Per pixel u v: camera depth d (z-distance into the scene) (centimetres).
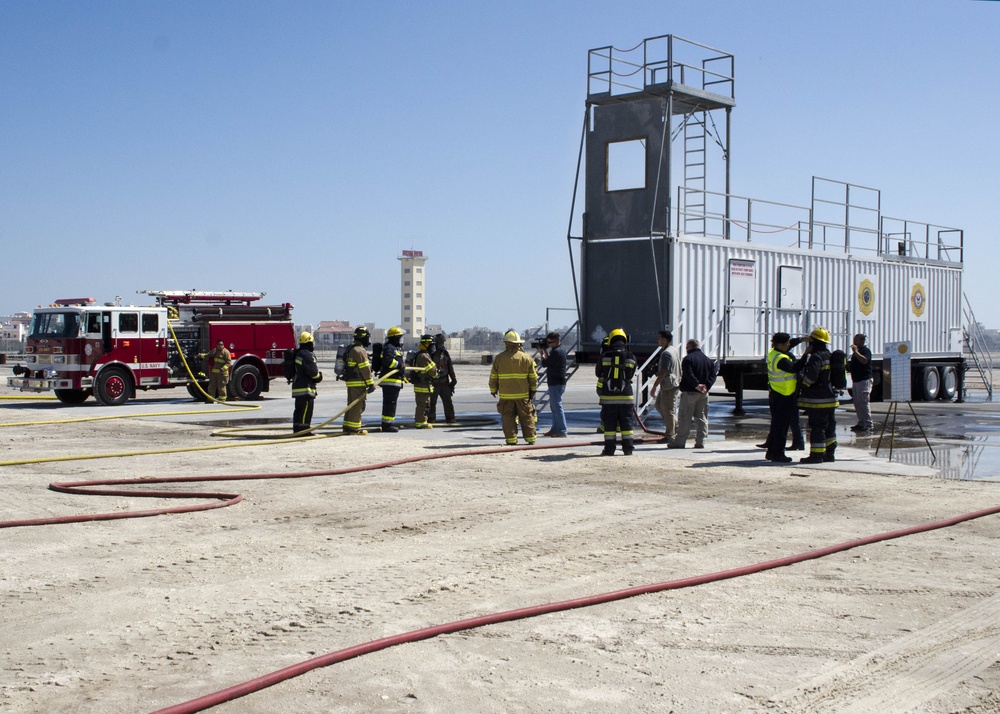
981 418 2036
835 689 470
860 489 1061
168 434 1666
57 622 574
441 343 1814
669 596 631
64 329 2272
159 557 740
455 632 554
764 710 445
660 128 1797
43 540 799
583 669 496
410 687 470
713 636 549
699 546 780
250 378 2531
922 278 2473
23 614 590
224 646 531
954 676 488
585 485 1086
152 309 2373
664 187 1788
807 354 1285
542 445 1423
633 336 1831
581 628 563
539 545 783
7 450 1427
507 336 1446
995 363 6869
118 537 811
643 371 1733
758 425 1848
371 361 1708
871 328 2281
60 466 1240
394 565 716
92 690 465
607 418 1335
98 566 711
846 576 682
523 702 452
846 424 1883
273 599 623
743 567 701
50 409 2230
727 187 1912
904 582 666
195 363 2486
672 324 1756
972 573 692
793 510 935
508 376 1441
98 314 2288
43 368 2289
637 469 1210
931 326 2520
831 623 574
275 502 977
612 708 446
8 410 2198
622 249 1855
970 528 851
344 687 469
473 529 847
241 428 1766
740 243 1900
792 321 2031
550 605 595
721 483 1102
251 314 2555
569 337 1914
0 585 657
